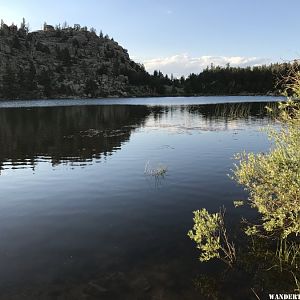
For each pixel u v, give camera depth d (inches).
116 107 3806.6
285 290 321.1
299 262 362.9
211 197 574.6
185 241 418.9
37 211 532.7
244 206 528.1
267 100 4630.9
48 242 422.6
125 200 573.3
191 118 2169.0
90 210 531.2
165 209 526.9
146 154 970.1
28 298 311.0
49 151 1060.5
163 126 1721.2
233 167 777.6
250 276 344.2
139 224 472.1
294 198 365.7
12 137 1390.3
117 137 1348.4
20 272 354.6
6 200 589.3
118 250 398.3
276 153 378.6
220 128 1556.3
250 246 401.1
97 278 341.4
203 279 339.0
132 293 317.1
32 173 777.6
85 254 390.3
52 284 332.2
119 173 753.6
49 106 4158.5
